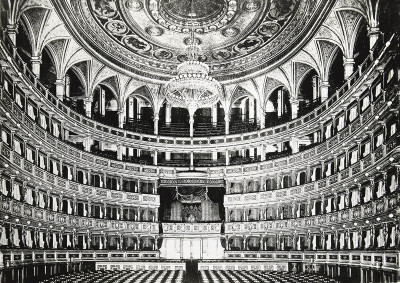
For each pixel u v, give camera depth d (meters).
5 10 28.03
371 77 27.42
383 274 24.77
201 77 32.78
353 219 29.73
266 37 39.88
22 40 33.28
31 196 31.62
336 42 34.50
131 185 45.84
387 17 27.06
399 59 23.42
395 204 23.56
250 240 44.94
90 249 38.78
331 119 36.19
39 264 30.64
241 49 42.41
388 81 25.70
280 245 41.50
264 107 45.12
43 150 33.69
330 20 33.00
